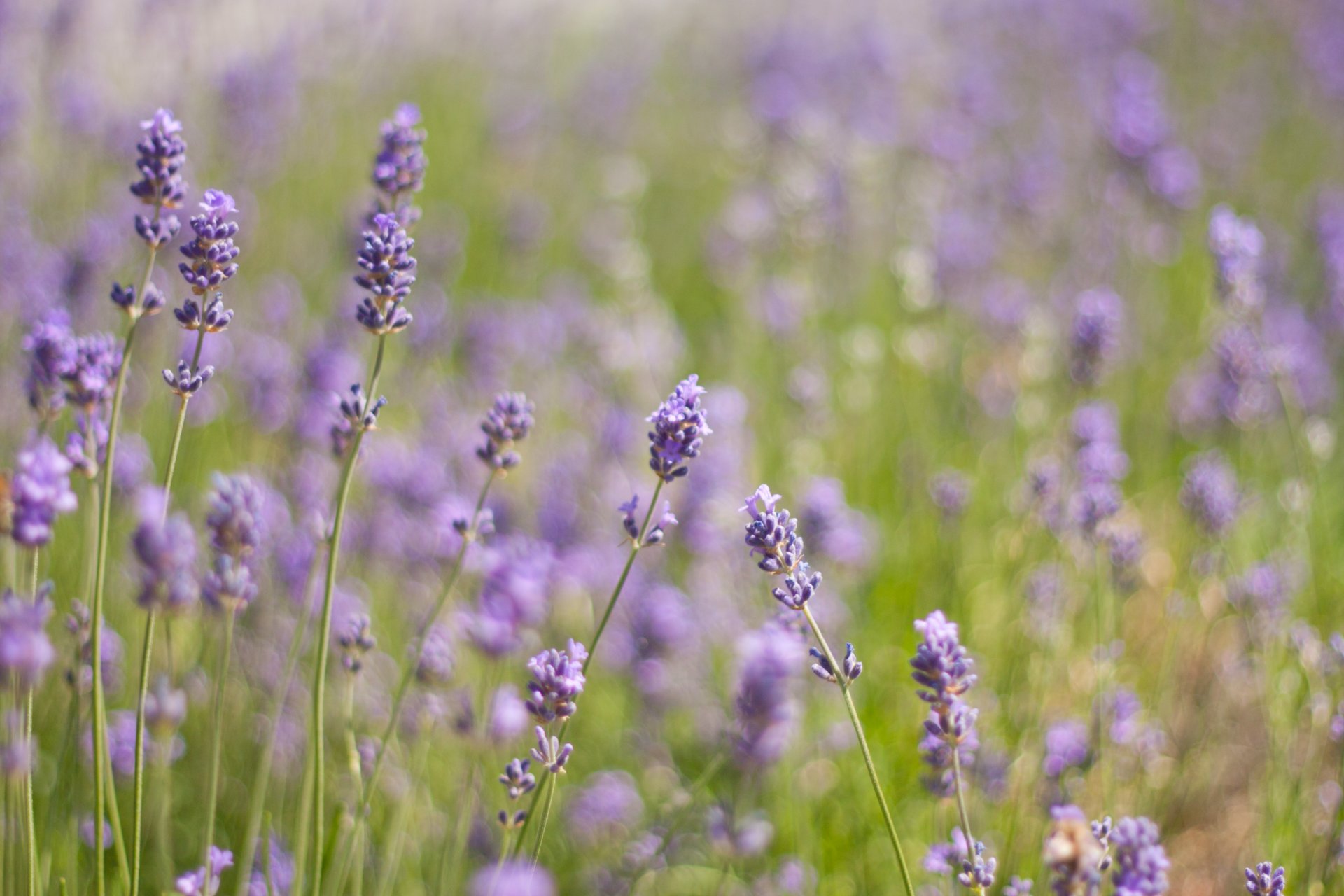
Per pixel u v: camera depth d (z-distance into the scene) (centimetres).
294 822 91
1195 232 160
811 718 95
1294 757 91
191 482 107
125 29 160
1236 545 104
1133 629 106
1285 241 154
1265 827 88
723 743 84
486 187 191
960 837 79
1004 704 94
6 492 72
